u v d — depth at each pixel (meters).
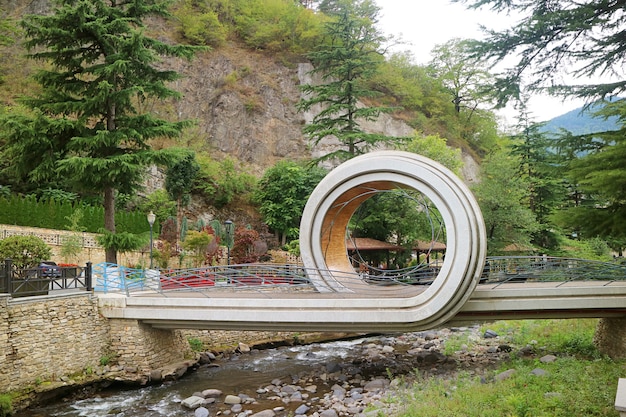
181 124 21.08
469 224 14.28
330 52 31.11
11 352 12.78
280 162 41.84
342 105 29.55
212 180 41.53
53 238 24.78
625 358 14.40
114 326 15.81
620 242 23.12
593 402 9.64
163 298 15.66
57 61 20.48
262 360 18.33
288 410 13.00
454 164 34.56
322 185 16.97
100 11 20.17
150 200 36.69
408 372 16.16
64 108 19.64
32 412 12.80
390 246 29.89
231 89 49.72
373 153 16.56
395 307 14.61
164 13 21.89
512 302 15.41
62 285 15.52
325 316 14.71
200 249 27.97
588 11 11.72
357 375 16.03
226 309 15.34
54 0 20.45
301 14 55.88
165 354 16.52
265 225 38.28
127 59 19.73
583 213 11.95
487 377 13.77
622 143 10.18
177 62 50.19
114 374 15.00
